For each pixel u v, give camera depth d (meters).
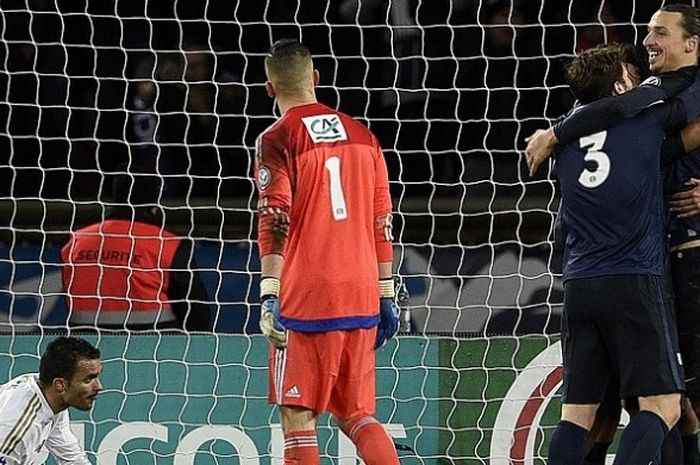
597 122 18.30
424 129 33.88
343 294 18.94
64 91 34.22
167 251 27.72
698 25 18.86
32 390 21.38
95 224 28.73
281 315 19.03
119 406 24.92
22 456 21.50
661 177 19.03
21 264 27.84
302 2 34.66
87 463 22.62
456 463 24.77
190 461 24.86
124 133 30.47
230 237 31.25
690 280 19.30
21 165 34.06
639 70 19.72
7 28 34.53
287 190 18.81
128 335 25.11
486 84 31.12
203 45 34.69
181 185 33.12
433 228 28.19
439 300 26.72
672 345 18.28
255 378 24.98
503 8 33.78
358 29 34.47
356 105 34.31
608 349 18.52
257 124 33.88
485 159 33.25
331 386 19.11
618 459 17.84
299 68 19.44
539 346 24.89
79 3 34.75
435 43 34.06
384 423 24.86
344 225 19.05
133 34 34.66
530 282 26.59
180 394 24.94
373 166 19.50
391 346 24.95
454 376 24.91
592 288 18.30
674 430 19.66
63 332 26.23
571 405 18.64
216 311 27.52
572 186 18.52
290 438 19.14
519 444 24.77
